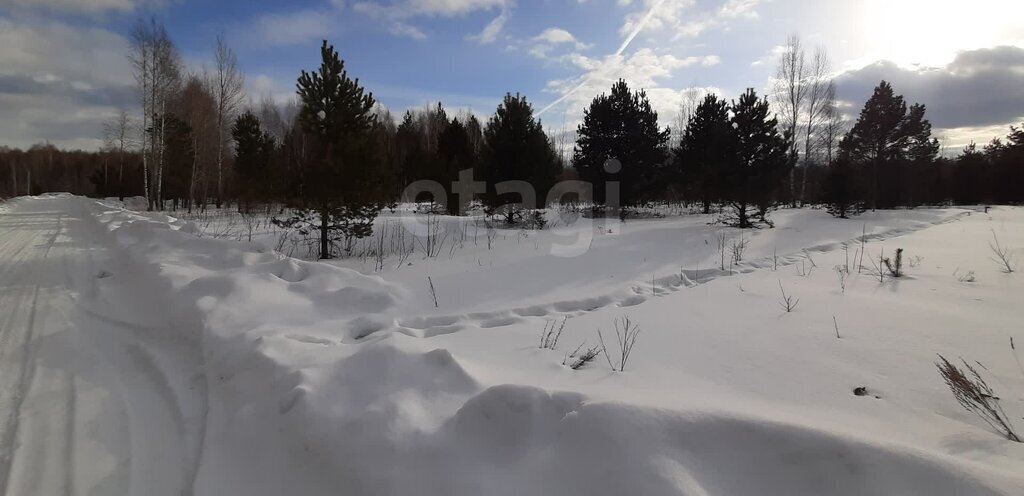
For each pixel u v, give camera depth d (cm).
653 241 1198
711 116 2142
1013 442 253
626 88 1950
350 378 319
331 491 245
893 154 2892
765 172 1515
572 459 221
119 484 272
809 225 1597
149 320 550
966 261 872
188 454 300
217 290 550
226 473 274
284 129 4603
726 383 353
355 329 506
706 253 1027
